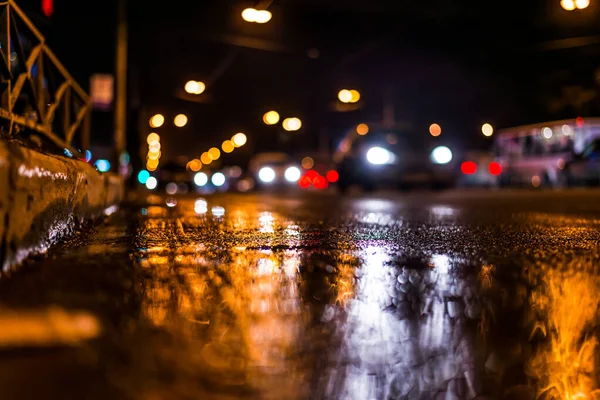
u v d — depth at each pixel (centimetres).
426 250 541
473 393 244
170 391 220
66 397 208
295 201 1553
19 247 395
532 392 250
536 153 2631
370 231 711
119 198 1268
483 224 811
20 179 384
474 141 3122
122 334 275
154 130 3447
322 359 261
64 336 263
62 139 855
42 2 1035
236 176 3434
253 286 381
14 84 627
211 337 279
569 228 751
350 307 337
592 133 2498
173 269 430
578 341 299
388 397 233
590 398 255
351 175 2234
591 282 404
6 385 215
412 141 2309
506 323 318
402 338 290
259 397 223
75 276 386
